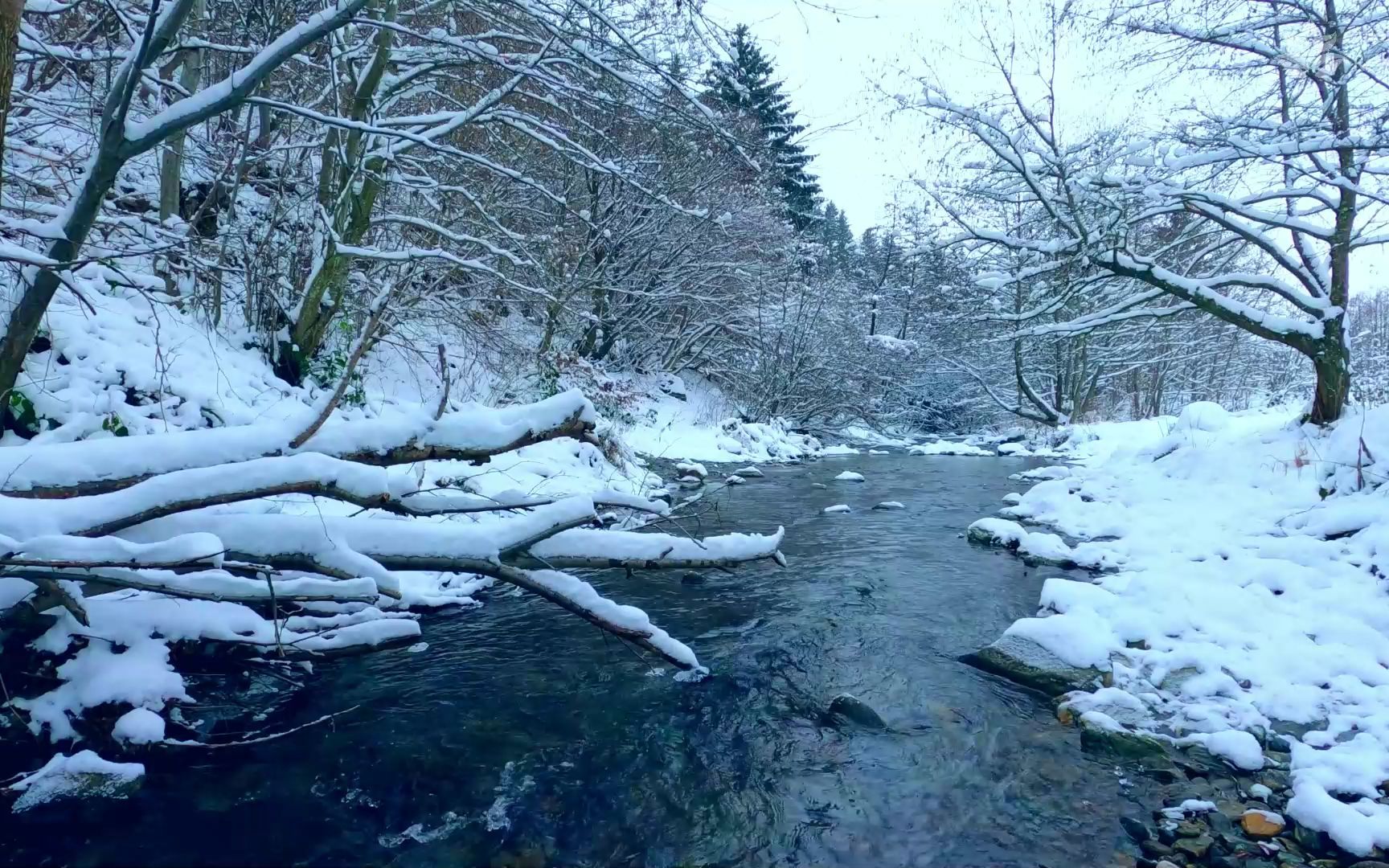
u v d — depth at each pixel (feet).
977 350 85.46
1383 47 27.32
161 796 11.88
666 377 67.15
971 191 40.50
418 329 40.01
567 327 52.37
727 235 60.13
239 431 13.39
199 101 15.20
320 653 15.14
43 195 21.80
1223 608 18.66
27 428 20.07
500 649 18.06
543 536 14.38
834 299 82.02
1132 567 23.70
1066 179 34.12
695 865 10.86
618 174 29.22
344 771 12.87
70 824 11.10
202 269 27.35
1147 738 13.62
